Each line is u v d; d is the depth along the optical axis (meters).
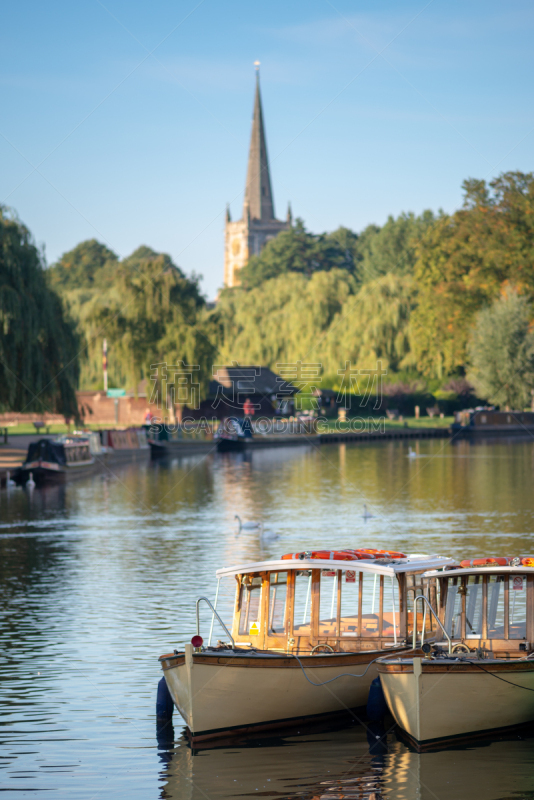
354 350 123.56
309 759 15.58
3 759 15.46
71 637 22.33
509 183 124.06
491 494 52.00
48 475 61.50
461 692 16.22
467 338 121.12
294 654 18.12
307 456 85.94
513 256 120.31
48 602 26.03
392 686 16.39
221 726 16.39
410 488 56.00
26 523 42.62
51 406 63.56
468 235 126.94
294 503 49.38
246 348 131.50
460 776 14.81
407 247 182.75
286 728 17.11
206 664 16.09
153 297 96.94
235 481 62.53
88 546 35.97
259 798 14.00
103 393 108.81
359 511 45.56
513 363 109.44
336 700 17.47
